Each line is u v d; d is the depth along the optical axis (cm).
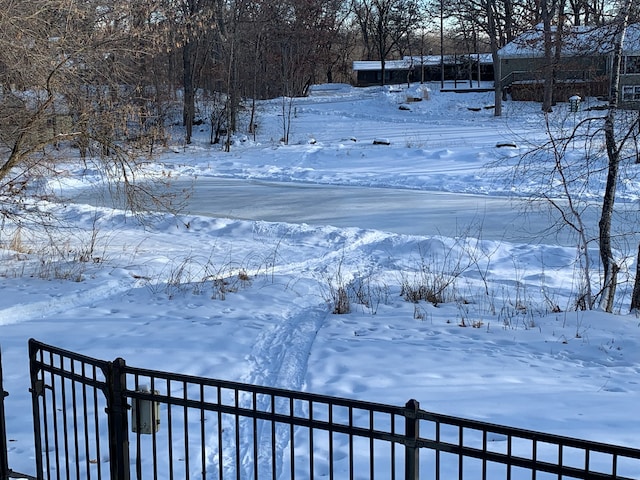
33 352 469
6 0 1261
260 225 1962
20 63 1291
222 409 392
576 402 710
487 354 898
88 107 1409
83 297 1210
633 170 2622
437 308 1182
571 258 1633
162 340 950
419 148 3744
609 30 1238
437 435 337
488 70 7475
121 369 414
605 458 579
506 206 2312
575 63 1474
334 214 2286
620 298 1409
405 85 7325
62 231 1903
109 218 2092
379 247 1772
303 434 641
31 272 1391
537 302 1260
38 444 479
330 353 895
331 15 7788
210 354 889
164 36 1648
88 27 1415
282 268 1530
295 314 1121
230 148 4225
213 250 1709
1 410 489
